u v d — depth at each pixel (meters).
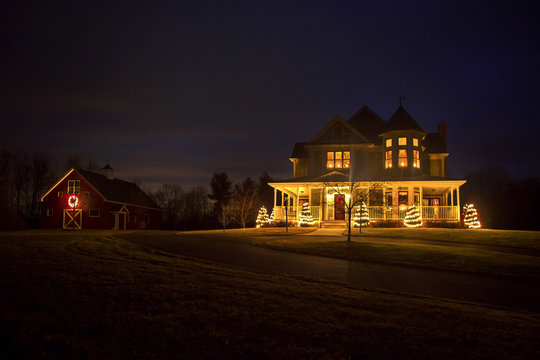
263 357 6.19
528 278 12.49
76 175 45.28
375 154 37.25
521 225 53.31
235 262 14.59
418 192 33.50
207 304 8.49
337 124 36.09
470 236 22.31
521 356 6.38
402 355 6.35
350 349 6.53
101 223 44.06
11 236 24.06
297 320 7.72
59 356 6.11
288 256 16.31
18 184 58.00
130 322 7.41
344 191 30.41
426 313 8.42
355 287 10.91
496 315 8.54
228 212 63.12
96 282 9.96
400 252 16.56
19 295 8.77
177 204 72.12
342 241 20.12
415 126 34.41
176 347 6.47
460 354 6.43
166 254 15.89
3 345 6.43
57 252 14.82
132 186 56.25
